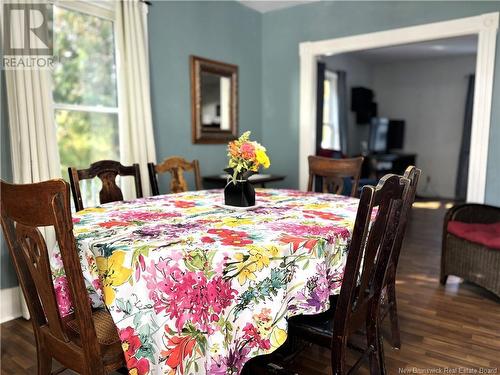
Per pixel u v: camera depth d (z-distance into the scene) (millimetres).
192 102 3523
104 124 2930
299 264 1216
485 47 3074
